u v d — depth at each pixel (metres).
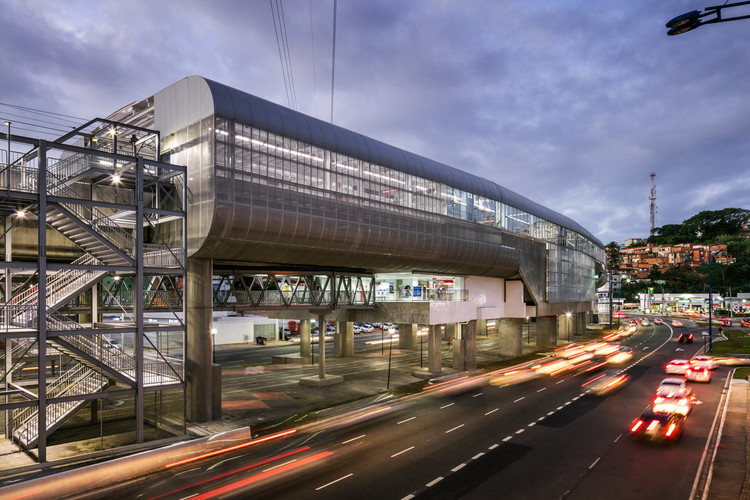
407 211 40.78
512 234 56.91
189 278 28.70
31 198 20.30
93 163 28.61
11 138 19.91
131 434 24.64
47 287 24.36
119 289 29.95
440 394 35.72
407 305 41.41
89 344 23.69
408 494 17.09
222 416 29.08
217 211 26.95
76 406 22.88
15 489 16.70
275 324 75.44
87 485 18.09
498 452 21.77
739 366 49.78
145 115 33.94
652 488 17.42
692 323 113.75
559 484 17.92
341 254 35.59
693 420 27.11
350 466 20.03
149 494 17.31
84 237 24.08
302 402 32.84
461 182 48.62
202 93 28.12
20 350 27.05
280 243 30.88
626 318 133.88
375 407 31.39
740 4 7.71
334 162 34.34
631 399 33.09
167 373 28.44
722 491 16.97
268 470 19.69
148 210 23.98
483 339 80.44
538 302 62.78
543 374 45.41
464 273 50.94
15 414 25.67
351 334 57.47
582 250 82.56
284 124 31.16
